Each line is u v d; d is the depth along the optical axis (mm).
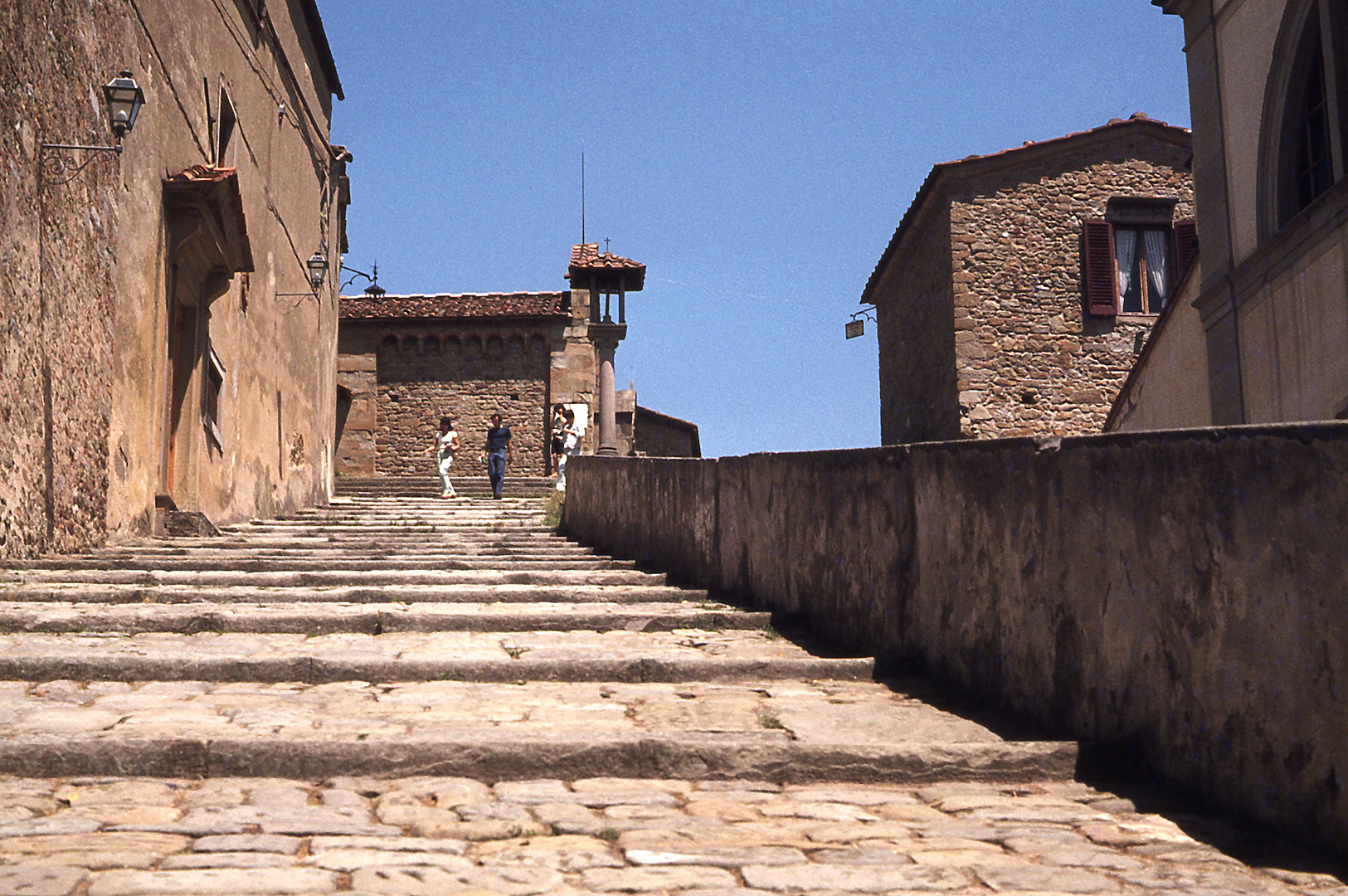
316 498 18953
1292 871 2793
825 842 2951
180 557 9211
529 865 2678
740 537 7738
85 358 9109
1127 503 3828
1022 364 18453
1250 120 10180
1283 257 9484
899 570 5516
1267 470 3182
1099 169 19078
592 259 22359
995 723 4363
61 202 8555
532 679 5023
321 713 4230
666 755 3621
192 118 12031
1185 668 3506
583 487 12609
